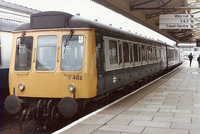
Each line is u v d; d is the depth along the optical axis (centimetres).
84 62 693
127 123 596
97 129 554
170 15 1662
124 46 1043
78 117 807
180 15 1652
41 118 725
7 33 875
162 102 859
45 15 725
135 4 1590
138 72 1262
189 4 1916
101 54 781
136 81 1295
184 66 3591
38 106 692
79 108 730
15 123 783
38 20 731
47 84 711
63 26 710
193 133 509
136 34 1323
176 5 1822
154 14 1973
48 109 680
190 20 1639
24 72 729
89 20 732
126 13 1523
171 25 1661
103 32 808
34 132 682
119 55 970
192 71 2470
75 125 587
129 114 690
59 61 706
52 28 717
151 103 845
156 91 1124
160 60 1930
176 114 679
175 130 532
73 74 694
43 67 718
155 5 1730
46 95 712
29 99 748
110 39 873
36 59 724
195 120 612
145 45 1440
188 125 569
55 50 712
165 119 627
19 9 934
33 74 721
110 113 705
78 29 704
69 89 694
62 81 702
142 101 885
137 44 1260
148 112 711
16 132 684
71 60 703
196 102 850
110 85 863
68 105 661
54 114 689
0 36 848
